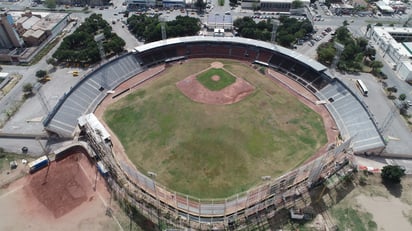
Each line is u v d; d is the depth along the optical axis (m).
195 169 90.81
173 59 147.62
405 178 88.69
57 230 74.06
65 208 79.12
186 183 86.25
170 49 150.75
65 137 102.38
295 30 168.00
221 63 147.38
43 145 99.44
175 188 84.56
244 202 77.50
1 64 144.25
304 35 168.62
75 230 74.00
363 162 94.31
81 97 117.75
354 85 131.88
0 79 133.38
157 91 126.38
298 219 76.38
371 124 102.88
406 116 114.19
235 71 141.25
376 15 199.88
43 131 104.88
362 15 199.38
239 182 86.69
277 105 119.19
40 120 110.06
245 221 75.00
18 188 84.56
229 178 87.94
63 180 86.94
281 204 79.44
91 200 81.12
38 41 159.00
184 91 126.56
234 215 75.50
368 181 87.00
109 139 95.75
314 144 100.69
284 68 140.38
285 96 124.62
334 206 79.75
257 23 178.88
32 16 181.00
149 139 101.81
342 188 84.56
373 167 92.19
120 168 89.75
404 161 95.31
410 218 77.56
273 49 143.50
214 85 130.75
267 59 146.50
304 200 80.69
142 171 90.00
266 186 78.50
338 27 181.88
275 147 99.19
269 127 107.69
